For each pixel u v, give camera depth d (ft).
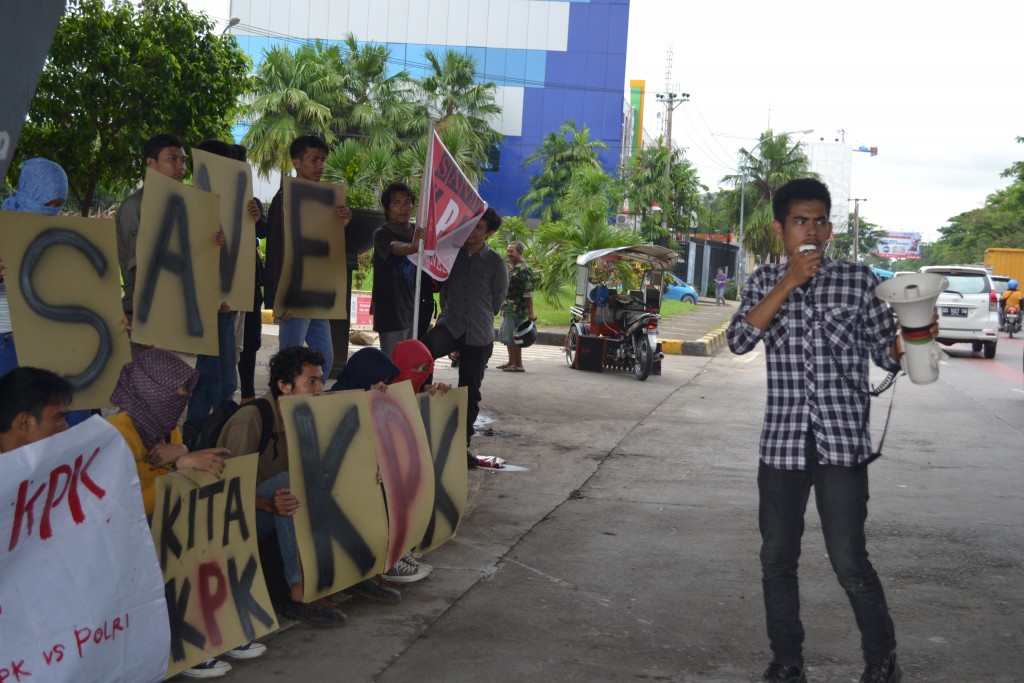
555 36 185.37
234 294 18.42
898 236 550.36
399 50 189.47
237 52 46.78
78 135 41.91
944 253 378.73
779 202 12.13
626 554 18.45
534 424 32.89
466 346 24.91
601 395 40.98
